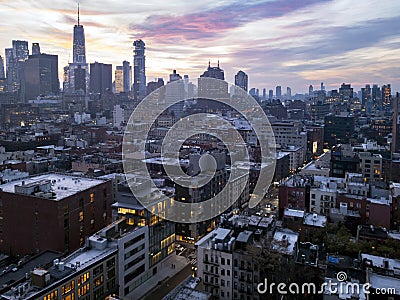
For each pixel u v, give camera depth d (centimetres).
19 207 12162
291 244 10012
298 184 16088
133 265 11406
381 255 10862
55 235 11681
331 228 12419
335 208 14712
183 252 14238
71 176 15312
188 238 15075
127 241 11081
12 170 18038
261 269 9356
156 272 12669
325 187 16075
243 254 9581
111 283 10488
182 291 7938
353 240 12150
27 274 8925
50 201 11650
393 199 14400
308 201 15775
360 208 14300
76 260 9956
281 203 15875
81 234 12725
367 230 12400
